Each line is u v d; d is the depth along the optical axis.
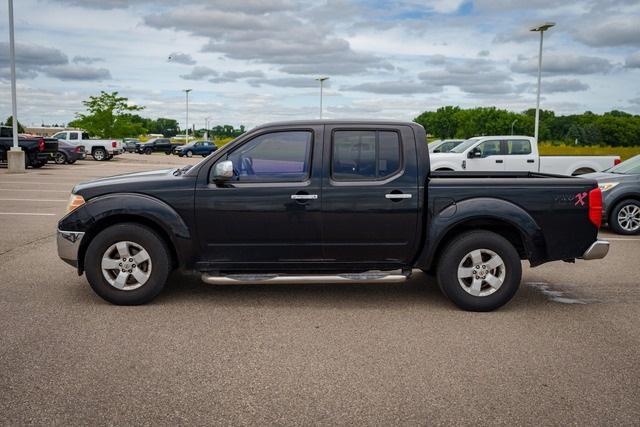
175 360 4.25
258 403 3.57
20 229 9.98
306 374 4.02
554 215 5.58
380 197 5.55
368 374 4.04
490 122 133.00
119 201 5.51
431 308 5.71
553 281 6.90
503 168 15.95
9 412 3.41
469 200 5.54
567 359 4.34
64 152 30.50
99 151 37.16
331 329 5.02
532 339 4.79
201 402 3.58
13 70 22.48
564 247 5.63
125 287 5.60
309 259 5.66
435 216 5.55
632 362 4.29
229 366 4.15
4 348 4.44
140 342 4.62
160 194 5.55
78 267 5.67
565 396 3.70
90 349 4.45
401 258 5.70
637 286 6.66
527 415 3.45
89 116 61.69
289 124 5.62
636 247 9.16
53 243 8.75
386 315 5.45
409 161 5.59
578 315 5.50
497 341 4.74
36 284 6.39
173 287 6.38
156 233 5.60
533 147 16.08
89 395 3.65
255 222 5.56
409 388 3.81
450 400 3.64
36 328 4.92
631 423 3.35
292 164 5.62
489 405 3.57
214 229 5.57
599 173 11.45
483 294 5.57
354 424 3.32
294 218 5.56
